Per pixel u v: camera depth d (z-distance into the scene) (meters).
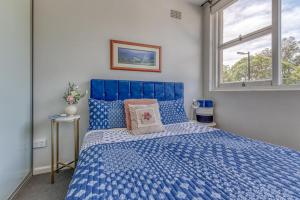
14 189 1.59
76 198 0.67
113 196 0.68
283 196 0.67
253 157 1.10
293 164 0.98
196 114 2.79
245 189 0.72
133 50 2.44
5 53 1.44
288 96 1.72
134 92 2.39
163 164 1.01
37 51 2.00
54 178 1.92
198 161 1.04
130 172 0.90
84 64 2.19
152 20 2.57
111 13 2.32
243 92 2.24
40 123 2.02
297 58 1.70
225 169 0.93
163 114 2.28
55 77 2.07
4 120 1.43
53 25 2.06
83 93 2.18
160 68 2.62
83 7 2.19
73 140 2.16
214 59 2.80
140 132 1.80
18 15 1.66
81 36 2.18
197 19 2.92
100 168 0.95
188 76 2.86
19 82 1.69
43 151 2.04
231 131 2.42
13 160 1.57
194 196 0.68
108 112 2.07
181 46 2.79
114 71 2.34
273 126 1.87
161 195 0.69
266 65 2.03
